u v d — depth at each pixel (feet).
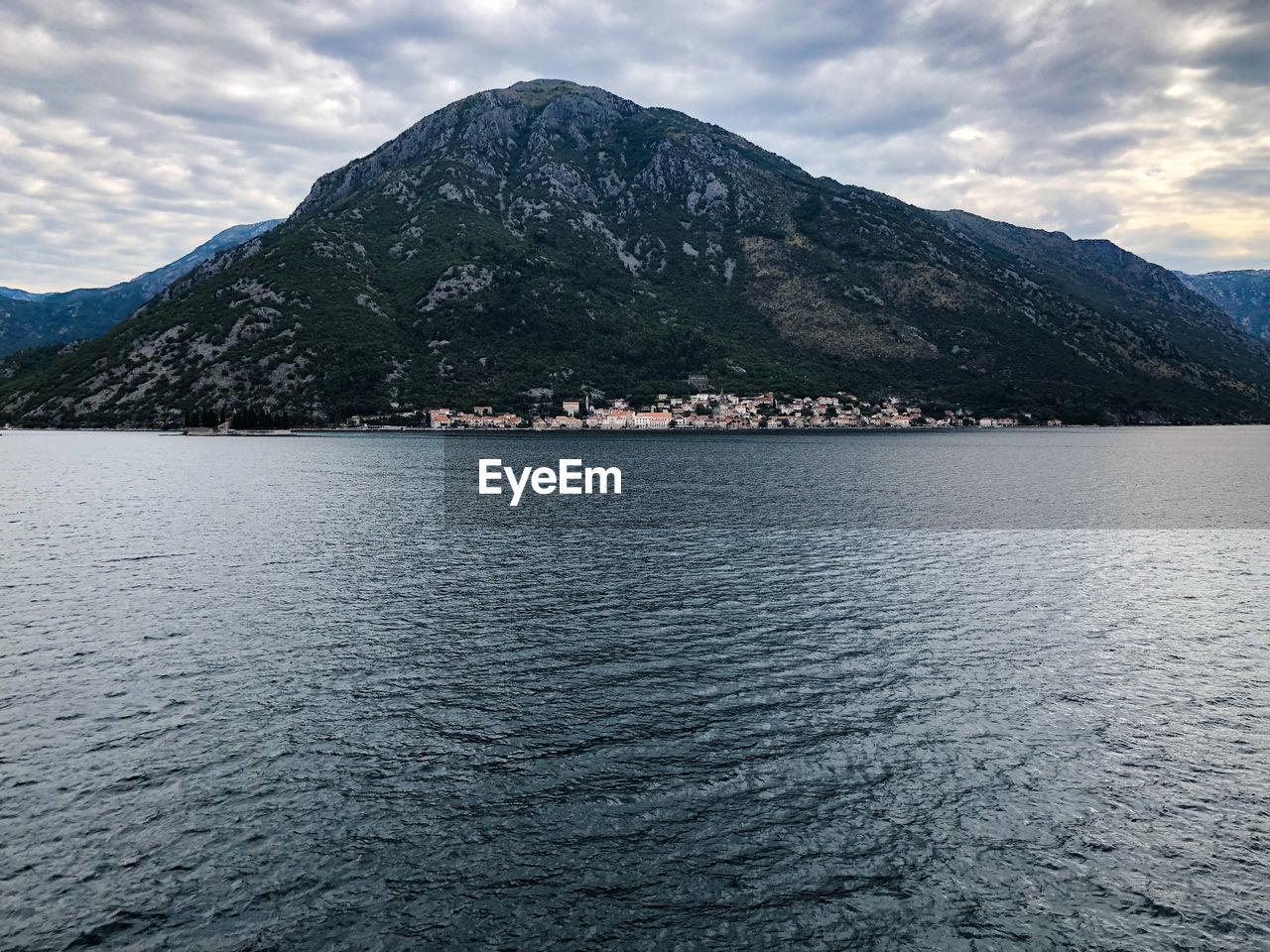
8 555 180.04
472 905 59.47
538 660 110.73
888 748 85.05
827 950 55.93
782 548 200.95
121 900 58.95
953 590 156.76
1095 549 205.87
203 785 74.90
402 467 457.68
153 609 134.10
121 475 386.73
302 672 104.37
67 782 74.74
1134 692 101.91
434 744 84.28
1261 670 110.42
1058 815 72.69
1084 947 56.65
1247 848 68.33
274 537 210.18
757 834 69.00
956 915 59.57
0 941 54.29
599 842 67.51
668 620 132.26
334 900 59.62
